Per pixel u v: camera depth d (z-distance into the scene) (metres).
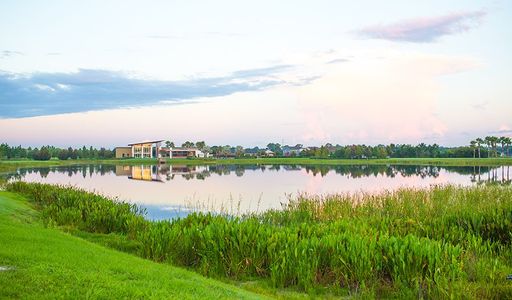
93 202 23.09
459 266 12.22
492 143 155.75
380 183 55.50
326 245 13.23
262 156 182.12
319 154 162.75
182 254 14.58
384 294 11.77
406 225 18.50
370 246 12.92
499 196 25.23
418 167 106.12
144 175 74.94
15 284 7.97
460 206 22.08
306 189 47.59
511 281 11.87
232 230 14.27
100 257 11.31
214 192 44.72
